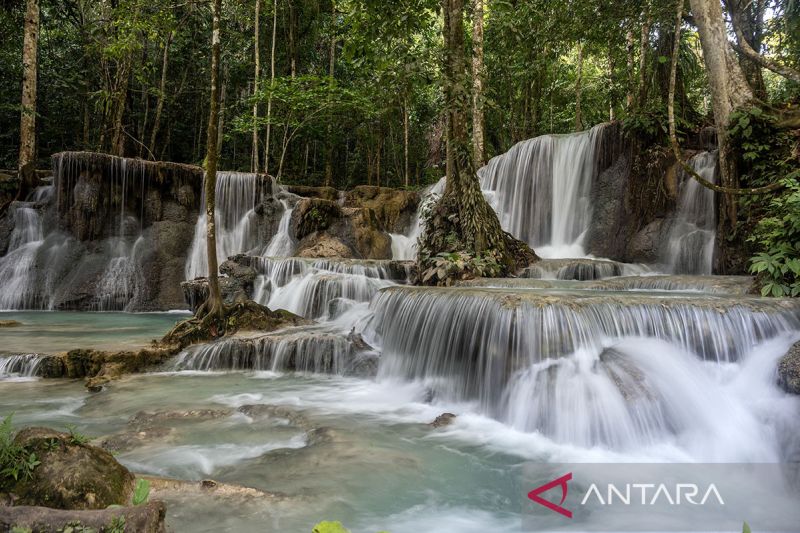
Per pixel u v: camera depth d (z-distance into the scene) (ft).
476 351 19.35
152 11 42.88
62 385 22.18
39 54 72.69
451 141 38.52
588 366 16.60
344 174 89.45
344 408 19.54
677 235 38.14
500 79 68.03
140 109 82.58
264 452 14.57
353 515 10.99
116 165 52.06
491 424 17.38
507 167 54.13
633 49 56.90
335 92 64.90
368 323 27.25
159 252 52.85
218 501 10.71
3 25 65.05
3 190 52.31
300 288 36.60
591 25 48.19
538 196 50.24
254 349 25.90
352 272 38.99
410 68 35.53
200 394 21.08
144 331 34.01
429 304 22.31
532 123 69.26
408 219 61.98
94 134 81.00
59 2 72.18
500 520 10.98
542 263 36.40
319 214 53.98
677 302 17.92
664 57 40.75
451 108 36.65
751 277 26.58
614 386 15.72
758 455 13.92
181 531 9.57
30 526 7.23
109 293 49.52
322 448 14.88
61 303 48.21
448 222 38.42
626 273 36.04
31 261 49.21
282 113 72.13
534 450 15.17
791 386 14.46
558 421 15.94
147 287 50.90
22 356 23.91
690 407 15.44
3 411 18.39
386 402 20.45
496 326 18.69
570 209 47.06
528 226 50.75
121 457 13.89
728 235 33.14
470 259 34.96
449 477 13.16
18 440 9.81
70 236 50.98
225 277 38.58
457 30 36.40
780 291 21.65
